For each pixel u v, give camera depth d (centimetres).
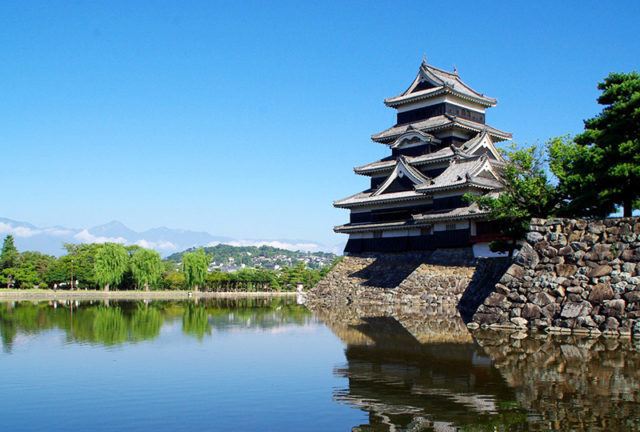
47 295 9950
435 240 5672
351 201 6962
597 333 2562
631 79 2967
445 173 5966
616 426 1209
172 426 1294
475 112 7450
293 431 1248
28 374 1873
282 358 2177
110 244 12162
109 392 1616
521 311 2830
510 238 4412
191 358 2192
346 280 6619
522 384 1611
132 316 4472
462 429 1219
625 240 2603
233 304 7038
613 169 2766
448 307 4909
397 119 7612
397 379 1739
